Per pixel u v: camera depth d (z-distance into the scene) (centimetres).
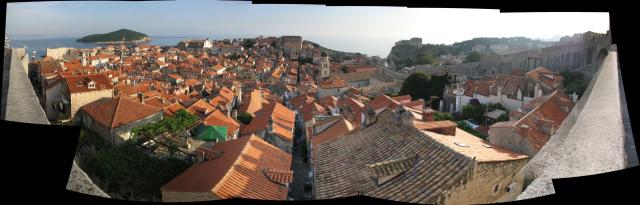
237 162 1234
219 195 1059
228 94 3575
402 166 904
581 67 1675
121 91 1909
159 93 2294
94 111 1490
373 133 1126
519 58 2561
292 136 2406
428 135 978
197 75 4116
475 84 2266
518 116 1669
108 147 1383
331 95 3506
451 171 833
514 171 855
